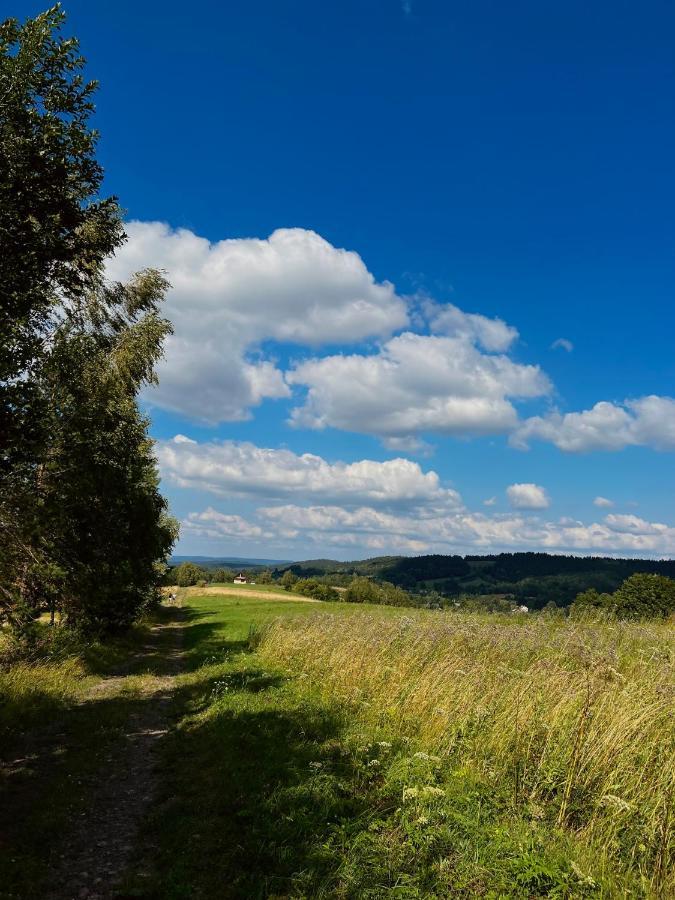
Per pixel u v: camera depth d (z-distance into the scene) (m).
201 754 9.72
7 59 8.44
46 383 14.55
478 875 5.18
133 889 5.64
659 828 5.70
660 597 28.91
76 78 9.34
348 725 10.19
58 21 8.97
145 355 24.78
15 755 10.08
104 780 9.07
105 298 23.91
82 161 9.42
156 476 34.47
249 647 22.80
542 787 6.88
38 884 5.82
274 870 5.77
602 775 6.75
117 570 23.39
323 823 6.56
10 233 8.76
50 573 17.25
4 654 17.80
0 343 8.43
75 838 6.99
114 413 20.95
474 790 6.94
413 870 5.37
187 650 26.83
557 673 9.80
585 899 4.80
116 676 19.19
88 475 17.25
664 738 7.25
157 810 7.64
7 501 12.78
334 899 5.17
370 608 40.09
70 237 9.80
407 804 6.66
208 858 6.12
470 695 9.78
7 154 8.61
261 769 8.34
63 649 19.52
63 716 12.88
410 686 11.49
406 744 8.84
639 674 10.38
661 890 5.03
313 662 16.02
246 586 113.44
